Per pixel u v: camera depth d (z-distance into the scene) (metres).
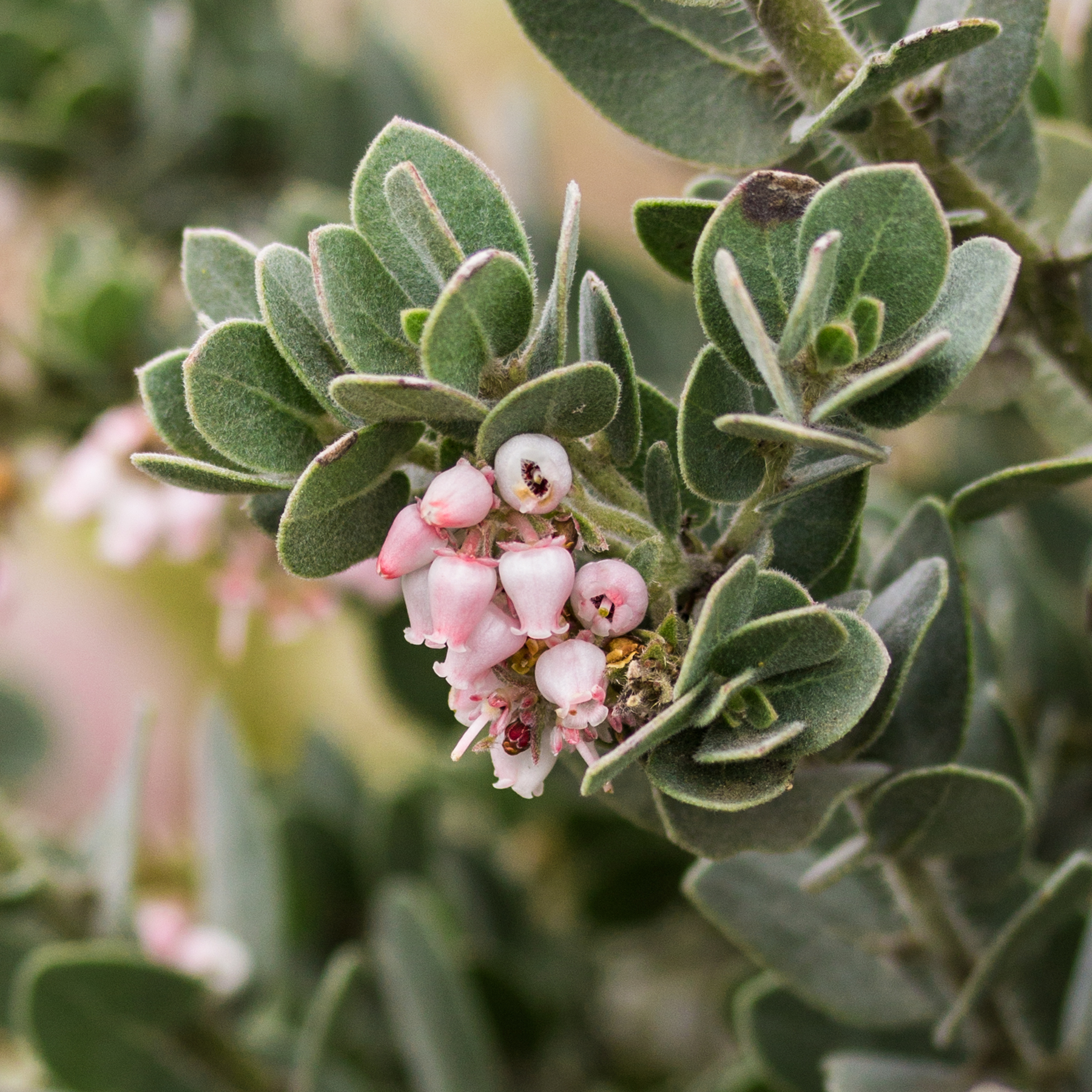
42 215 0.70
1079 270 0.39
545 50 0.38
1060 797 0.48
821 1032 0.44
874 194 0.35
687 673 0.34
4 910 0.49
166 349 0.59
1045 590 0.49
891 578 0.38
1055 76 0.45
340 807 0.66
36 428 0.60
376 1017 0.58
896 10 0.40
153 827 0.95
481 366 0.35
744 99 0.38
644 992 0.66
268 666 0.94
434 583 0.35
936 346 0.34
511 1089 0.59
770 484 0.36
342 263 0.35
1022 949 0.39
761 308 0.35
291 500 0.35
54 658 0.98
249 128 0.67
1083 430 0.43
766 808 0.37
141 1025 0.47
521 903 0.65
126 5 0.69
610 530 0.36
